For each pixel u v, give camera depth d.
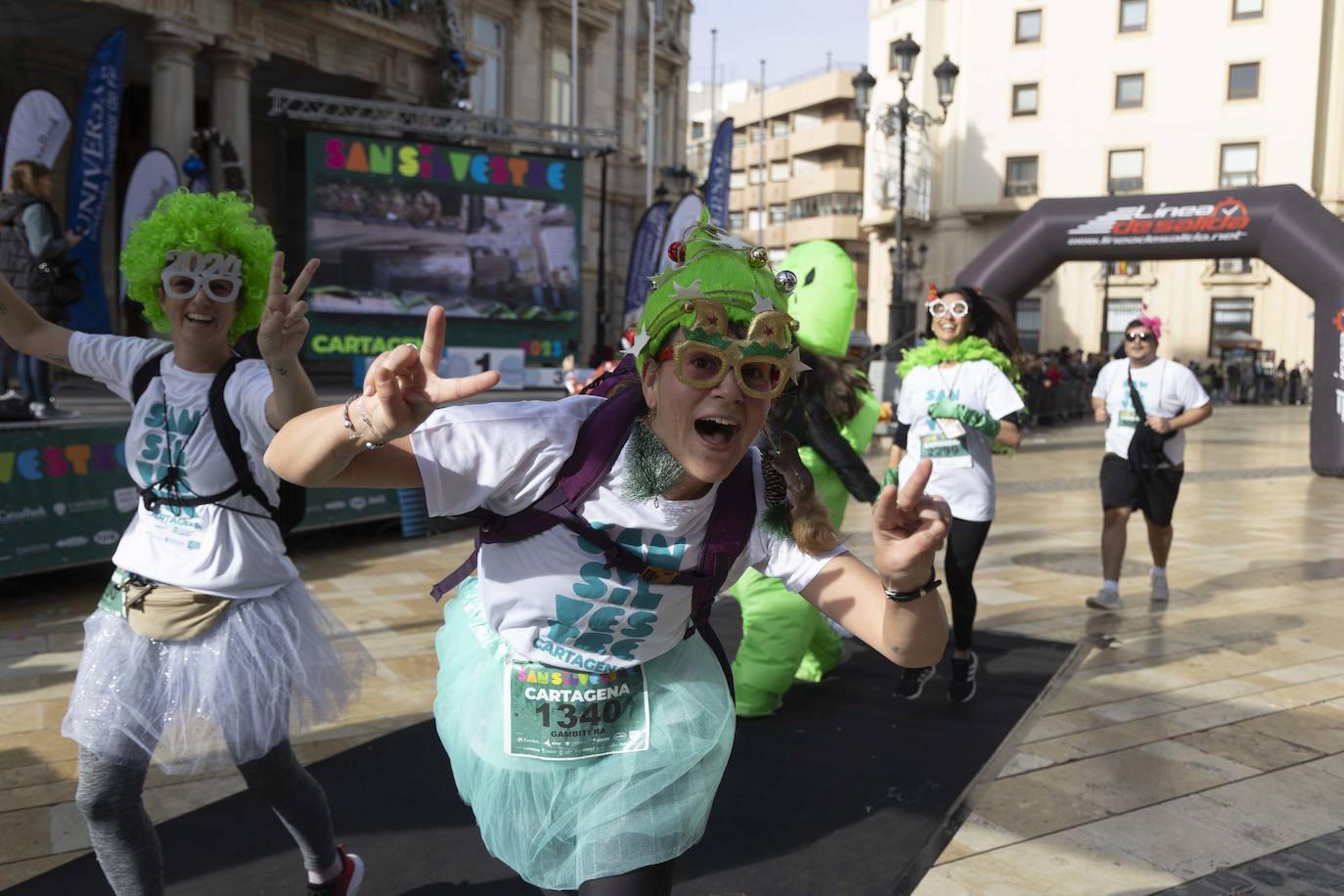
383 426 1.45
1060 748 3.82
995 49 36.25
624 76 26.64
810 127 53.03
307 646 2.41
